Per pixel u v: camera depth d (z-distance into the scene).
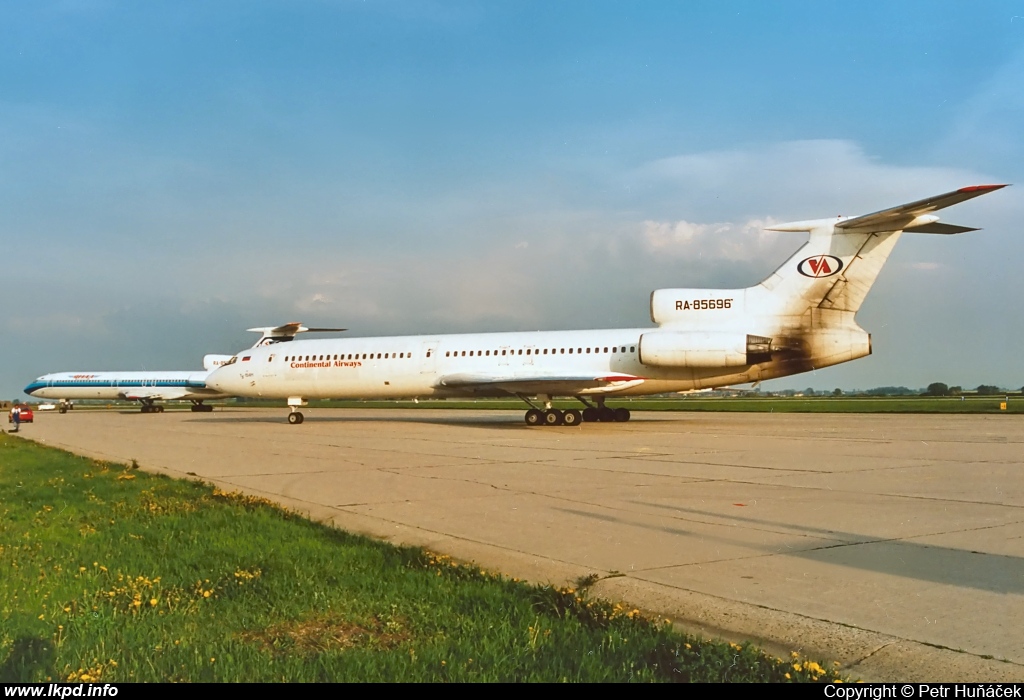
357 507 10.90
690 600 6.01
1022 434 23.59
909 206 22.89
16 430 36.56
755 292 27.39
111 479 14.55
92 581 6.54
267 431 30.39
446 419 38.78
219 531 8.90
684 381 28.33
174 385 65.06
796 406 56.66
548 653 4.77
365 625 5.44
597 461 16.50
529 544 8.20
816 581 6.55
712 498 11.18
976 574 6.74
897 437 22.64
